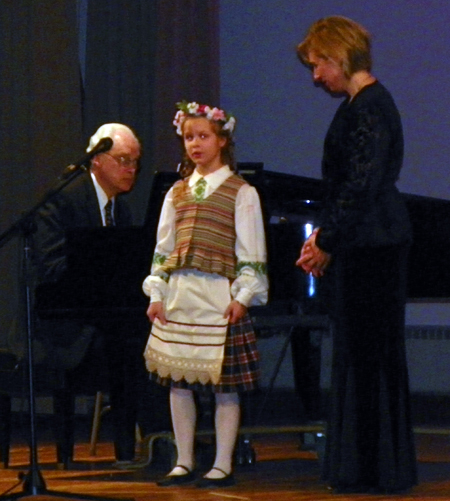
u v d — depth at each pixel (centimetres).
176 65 1482
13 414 1343
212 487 712
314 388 977
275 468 841
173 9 1484
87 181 916
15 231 647
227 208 706
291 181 875
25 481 645
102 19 1467
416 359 1505
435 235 855
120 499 630
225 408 719
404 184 1520
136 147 926
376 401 662
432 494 670
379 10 1539
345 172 661
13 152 1370
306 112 1585
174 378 697
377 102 657
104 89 1463
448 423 1180
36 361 876
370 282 663
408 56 1519
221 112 711
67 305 797
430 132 1501
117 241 797
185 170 743
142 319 805
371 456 662
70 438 894
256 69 1625
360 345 664
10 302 1345
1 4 1369
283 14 1605
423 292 855
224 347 693
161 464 870
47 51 1373
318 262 673
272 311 848
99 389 880
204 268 695
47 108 1370
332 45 667
